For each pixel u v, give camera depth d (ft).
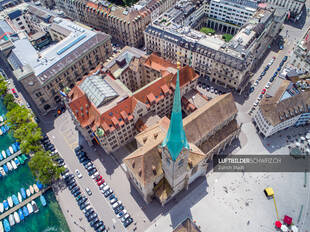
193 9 545.44
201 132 339.77
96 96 364.38
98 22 605.73
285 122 380.17
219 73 460.96
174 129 225.56
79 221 333.42
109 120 353.31
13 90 492.13
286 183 351.25
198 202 338.95
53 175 366.84
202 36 475.72
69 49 469.57
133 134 400.47
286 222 315.99
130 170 316.60
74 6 626.64
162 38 496.64
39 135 387.14
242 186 350.23
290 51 533.14
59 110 453.58
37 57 457.27
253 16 506.48
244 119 424.46
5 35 503.20
